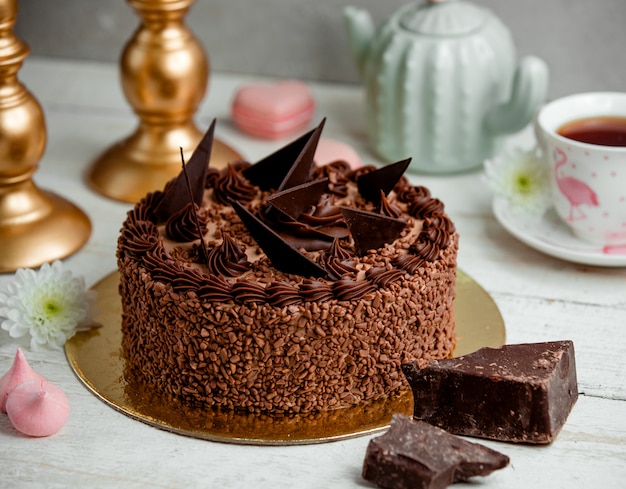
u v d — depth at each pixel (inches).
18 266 51.6
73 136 59.6
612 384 47.4
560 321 49.8
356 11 57.9
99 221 54.5
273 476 44.3
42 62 64.9
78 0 63.6
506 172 53.4
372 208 48.5
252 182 49.8
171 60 54.9
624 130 52.3
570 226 52.3
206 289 45.0
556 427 45.3
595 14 60.4
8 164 51.5
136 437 45.4
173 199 47.9
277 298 44.8
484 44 55.7
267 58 63.7
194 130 57.1
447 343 47.6
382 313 45.4
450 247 47.1
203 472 44.4
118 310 49.7
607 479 44.4
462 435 45.6
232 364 45.3
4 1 49.8
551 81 62.2
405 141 56.6
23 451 45.0
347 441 45.4
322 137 59.6
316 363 45.4
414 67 55.5
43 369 47.8
